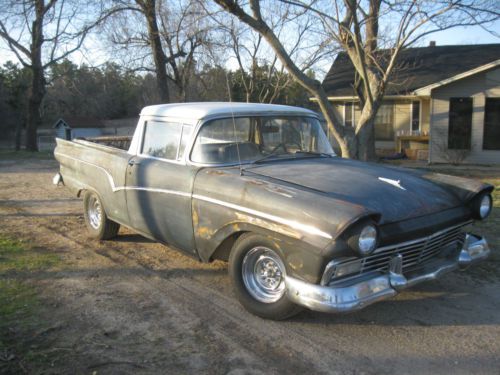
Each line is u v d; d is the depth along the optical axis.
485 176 13.41
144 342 3.68
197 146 4.74
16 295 4.54
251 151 4.90
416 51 21.11
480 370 3.34
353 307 3.47
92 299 4.49
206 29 15.33
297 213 3.62
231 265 4.20
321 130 5.69
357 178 4.33
